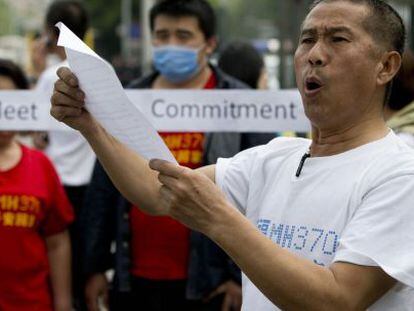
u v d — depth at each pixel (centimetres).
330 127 223
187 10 414
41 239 408
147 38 1784
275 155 240
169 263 392
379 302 212
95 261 412
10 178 397
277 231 225
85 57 201
